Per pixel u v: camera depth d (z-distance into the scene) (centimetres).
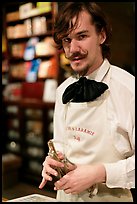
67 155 150
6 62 580
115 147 137
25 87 532
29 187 446
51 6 468
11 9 564
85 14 128
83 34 128
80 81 144
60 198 154
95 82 140
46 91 480
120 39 421
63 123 155
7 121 536
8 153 526
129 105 132
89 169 127
